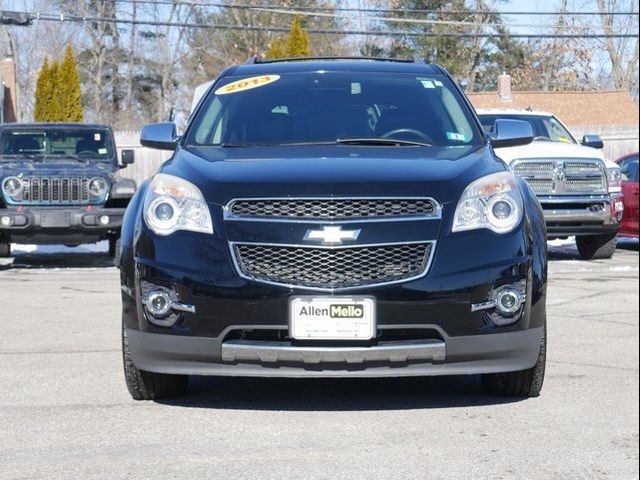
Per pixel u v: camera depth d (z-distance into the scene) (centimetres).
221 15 5625
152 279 557
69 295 1124
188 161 612
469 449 499
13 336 840
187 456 490
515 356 561
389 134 673
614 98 4556
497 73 5609
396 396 616
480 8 5497
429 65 759
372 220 546
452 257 547
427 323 543
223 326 545
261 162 595
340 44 5594
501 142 724
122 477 457
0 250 1667
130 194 1492
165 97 5697
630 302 1034
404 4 5528
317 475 459
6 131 1605
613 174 1545
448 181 564
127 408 587
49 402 602
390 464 475
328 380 664
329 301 538
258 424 550
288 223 546
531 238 571
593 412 570
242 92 717
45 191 1465
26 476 459
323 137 671
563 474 459
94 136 1614
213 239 552
